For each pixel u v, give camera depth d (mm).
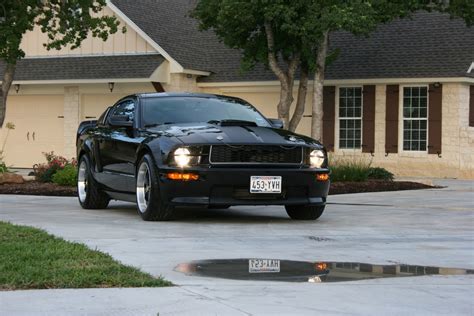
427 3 23281
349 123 26500
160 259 7891
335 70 26391
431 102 25125
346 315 5672
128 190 11867
